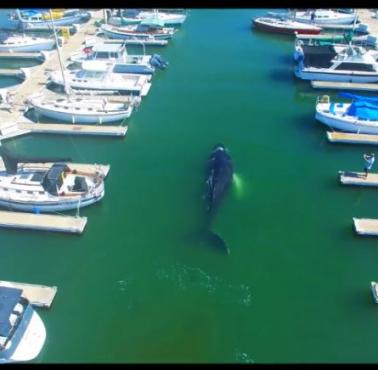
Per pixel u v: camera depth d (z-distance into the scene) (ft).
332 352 70.44
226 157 102.73
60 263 84.69
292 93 140.97
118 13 196.34
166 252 86.28
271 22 185.78
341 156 111.75
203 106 133.69
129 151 114.01
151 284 80.53
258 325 73.92
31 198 91.91
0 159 105.29
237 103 135.33
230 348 70.69
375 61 143.02
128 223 92.63
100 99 127.54
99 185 94.84
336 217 94.07
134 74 144.66
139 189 101.35
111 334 72.74
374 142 113.70
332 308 76.48
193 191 100.53
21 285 78.43
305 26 182.70
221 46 175.63
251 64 160.76
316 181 103.65
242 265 83.61
